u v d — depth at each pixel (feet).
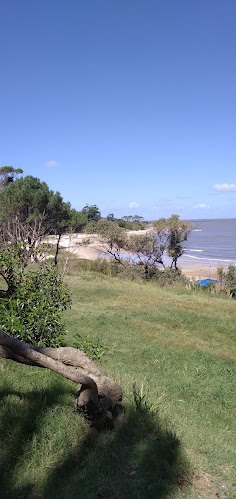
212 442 13.08
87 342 15.57
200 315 38.60
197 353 26.30
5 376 15.30
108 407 12.01
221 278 69.62
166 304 43.75
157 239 83.35
